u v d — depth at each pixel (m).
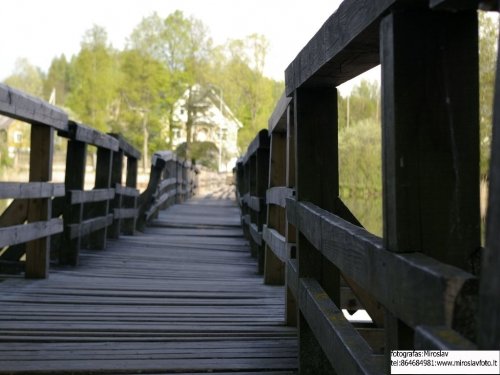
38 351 2.81
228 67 41.94
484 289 0.76
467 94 1.25
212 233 9.78
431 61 1.25
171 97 44.62
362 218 8.09
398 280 1.19
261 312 3.82
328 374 2.49
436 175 1.24
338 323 1.83
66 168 5.76
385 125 1.29
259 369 2.60
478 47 1.25
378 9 1.34
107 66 45.38
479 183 1.24
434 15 1.25
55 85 71.06
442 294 0.97
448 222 1.24
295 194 2.71
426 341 0.92
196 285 4.92
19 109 3.86
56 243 6.05
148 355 2.77
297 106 2.58
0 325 3.28
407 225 1.24
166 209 13.88
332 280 2.56
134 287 4.72
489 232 0.76
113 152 7.57
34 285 4.59
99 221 6.69
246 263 6.60
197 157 46.31
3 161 20.09
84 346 2.91
